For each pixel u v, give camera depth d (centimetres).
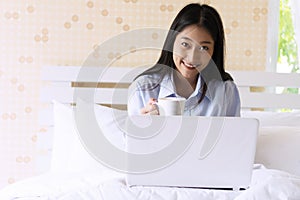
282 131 249
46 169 288
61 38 301
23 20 300
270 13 303
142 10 302
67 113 260
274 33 303
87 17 301
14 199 199
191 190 176
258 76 292
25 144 301
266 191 172
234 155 173
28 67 300
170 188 177
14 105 300
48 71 291
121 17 302
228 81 221
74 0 301
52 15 301
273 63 304
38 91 300
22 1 300
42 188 199
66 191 191
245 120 171
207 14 209
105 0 301
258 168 215
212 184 176
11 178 302
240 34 303
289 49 304
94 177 208
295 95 291
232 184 176
